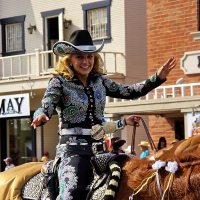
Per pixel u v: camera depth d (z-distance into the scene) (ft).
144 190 17.30
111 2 73.26
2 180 22.62
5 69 82.58
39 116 17.97
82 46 19.06
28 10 80.89
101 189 17.89
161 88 51.11
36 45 80.12
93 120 19.22
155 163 17.21
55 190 19.26
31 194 21.16
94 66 19.86
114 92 20.20
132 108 50.88
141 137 67.62
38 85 71.72
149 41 59.06
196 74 55.42
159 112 51.57
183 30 56.85
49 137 81.35
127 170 17.99
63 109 19.16
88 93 19.20
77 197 18.01
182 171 16.81
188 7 56.59
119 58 72.23
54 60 72.74
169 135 56.70
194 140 17.26
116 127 20.03
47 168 19.60
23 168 23.48
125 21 72.08
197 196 16.33
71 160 18.70
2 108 69.21
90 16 75.51
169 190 16.78
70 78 19.01
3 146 82.58
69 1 77.10
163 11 58.18
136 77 72.23
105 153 18.88
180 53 57.00
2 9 83.51
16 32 82.28
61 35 75.51
